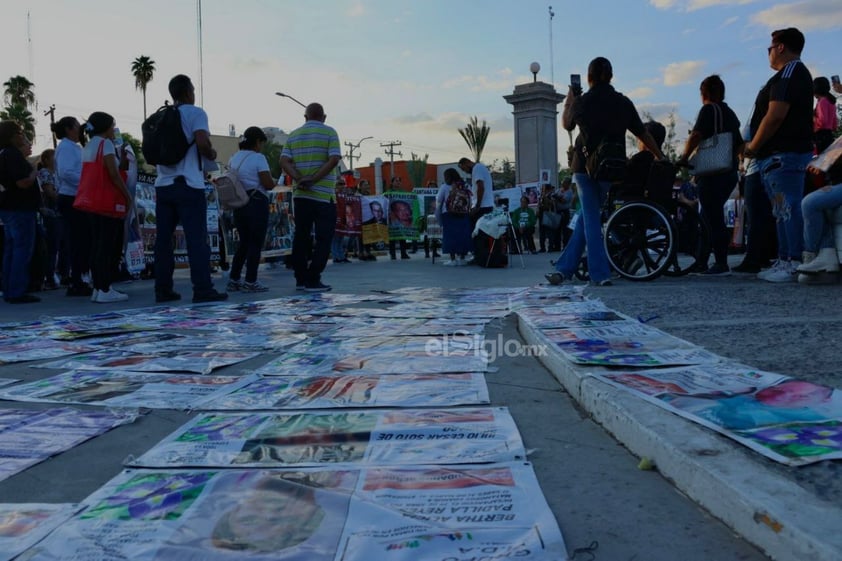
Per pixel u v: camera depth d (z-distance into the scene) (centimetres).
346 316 505
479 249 1038
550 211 1645
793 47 554
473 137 4644
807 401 215
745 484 154
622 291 546
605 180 581
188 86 609
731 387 235
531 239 1611
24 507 172
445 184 1109
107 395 287
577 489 180
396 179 1466
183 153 602
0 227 738
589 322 387
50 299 694
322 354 357
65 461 212
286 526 155
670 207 654
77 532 154
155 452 209
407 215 1438
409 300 596
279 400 268
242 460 200
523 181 2066
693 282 602
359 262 1333
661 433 192
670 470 182
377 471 188
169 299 648
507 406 260
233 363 349
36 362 366
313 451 206
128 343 410
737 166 659
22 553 146
